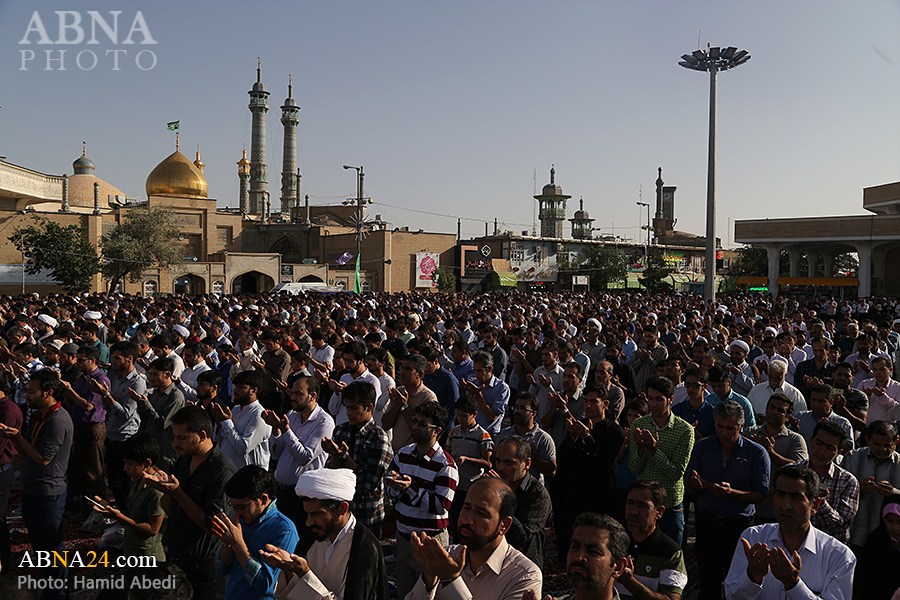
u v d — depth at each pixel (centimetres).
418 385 689
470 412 595
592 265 6400
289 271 5912
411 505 497
